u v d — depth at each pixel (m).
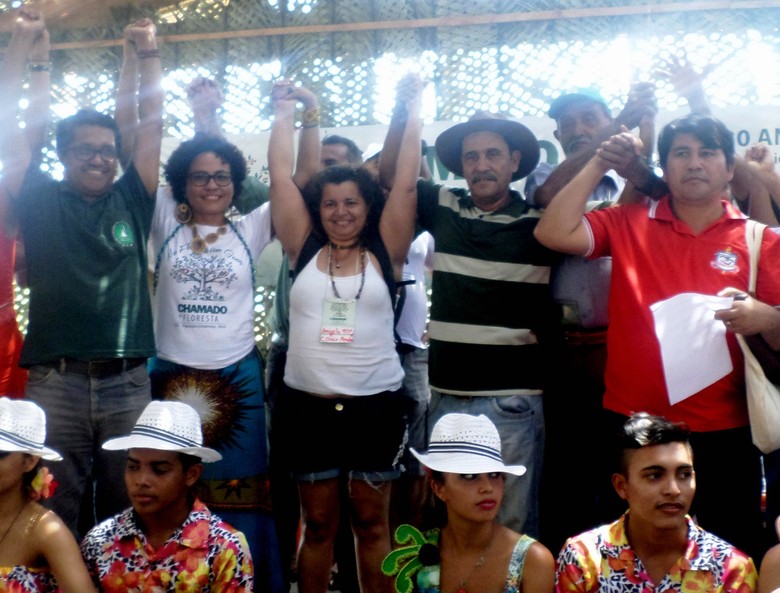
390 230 3.38
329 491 3.24
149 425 2.85
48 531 2.80
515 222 3.31
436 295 3.34
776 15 4.12
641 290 3.07
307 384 3.25
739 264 3.02
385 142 3.54
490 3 4.29
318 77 4.38
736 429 2.99
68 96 4.46
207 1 4.45
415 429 3.80
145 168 3.43
